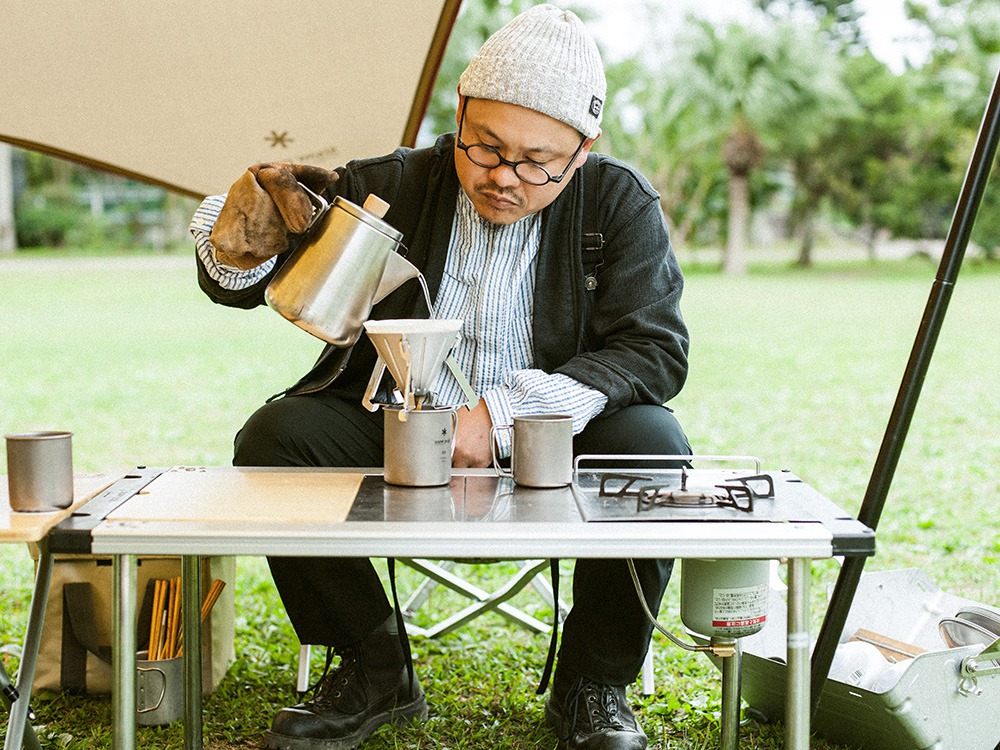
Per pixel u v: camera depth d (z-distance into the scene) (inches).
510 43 84.1
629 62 1021.2
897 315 599.5
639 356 92.9
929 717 88.6
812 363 416.2
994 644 89.1
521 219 96.0
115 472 86.9
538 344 97.3
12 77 116.6
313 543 67.5
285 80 118.5
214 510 73.0
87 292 733.3
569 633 92.8
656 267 96.3
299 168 79.5
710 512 73.2
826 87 1058.7
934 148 1082.7
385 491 79.4
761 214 1255.5
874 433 271.7
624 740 89.0
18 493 71.6
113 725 70.5
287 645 123.3
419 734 99.7
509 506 74.7
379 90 119.6
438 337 78.9
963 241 80.7
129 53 115.3
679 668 115.1
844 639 103.7
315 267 78.8
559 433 80.4
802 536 68.1
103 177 1208.2
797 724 70.8
